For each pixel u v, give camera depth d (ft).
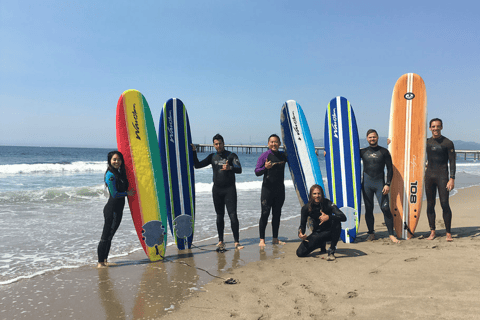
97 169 66.08
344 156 15.34
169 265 11.55
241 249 13.73
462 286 8.41
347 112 15.69
